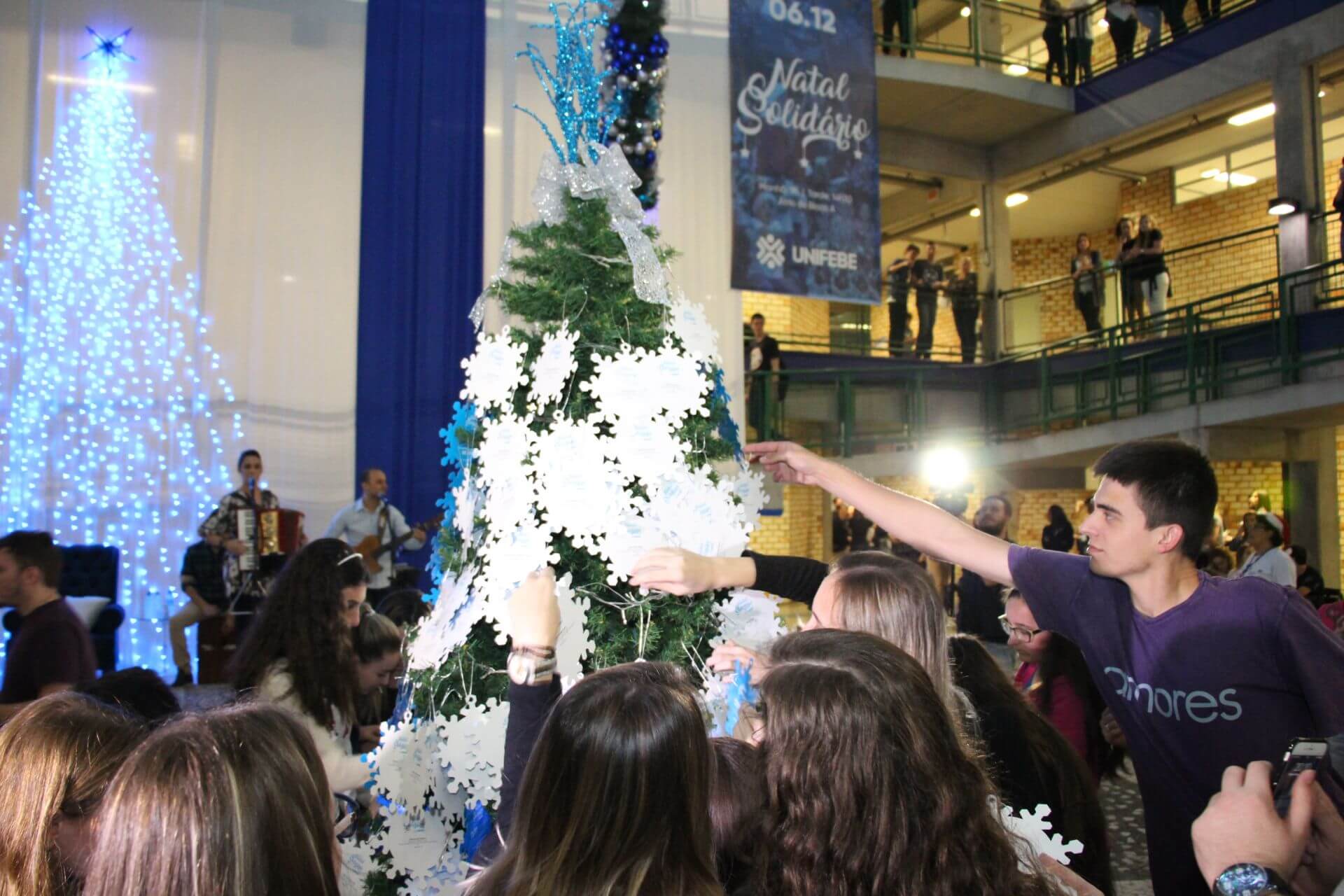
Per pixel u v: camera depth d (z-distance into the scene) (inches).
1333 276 294.4
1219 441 304.7
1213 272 424.2
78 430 231.8
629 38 164.9
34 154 234.2
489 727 56.7
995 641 268.4
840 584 55.8
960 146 436.1
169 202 240.7
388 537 225.9
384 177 254.7
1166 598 55.1
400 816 61.0
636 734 34.5
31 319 231.6
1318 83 331.3
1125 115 387.9
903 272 418.6
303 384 246.2
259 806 32.4
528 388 63.9
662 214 280.4
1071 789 61.1
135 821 31.3
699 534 61.6
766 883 35.2
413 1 259.1
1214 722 53.2
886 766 34.5
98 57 238.5
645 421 60.4
